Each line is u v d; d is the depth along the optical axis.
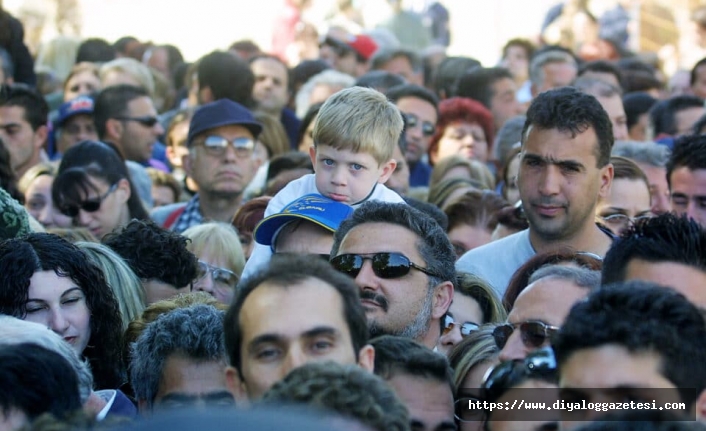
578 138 16.81
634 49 51.94
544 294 12.80
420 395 11.62
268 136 27.77
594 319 9.81
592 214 17.23
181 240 17.34
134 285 16.31
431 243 13.87
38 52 44.53
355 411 8.85
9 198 17.56
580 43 48.22
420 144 28.25
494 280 17.84
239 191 24.06
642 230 12.39
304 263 10.99
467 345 13.21
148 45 42.12
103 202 21.94
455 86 33.81
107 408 13.50
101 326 15.10
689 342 9.74
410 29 52.88
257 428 6.25
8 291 14.53
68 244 15.12
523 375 11.34
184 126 28.34
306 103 33.09
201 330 13.21
